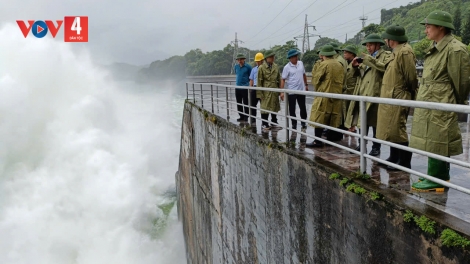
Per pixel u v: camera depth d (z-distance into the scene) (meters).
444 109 3.06
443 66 3.80
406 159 4.72
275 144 6.53
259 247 7.53
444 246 3.15
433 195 3.86
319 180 5.08
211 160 10.99
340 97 4.57
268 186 6.82
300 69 8.12
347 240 4.53
